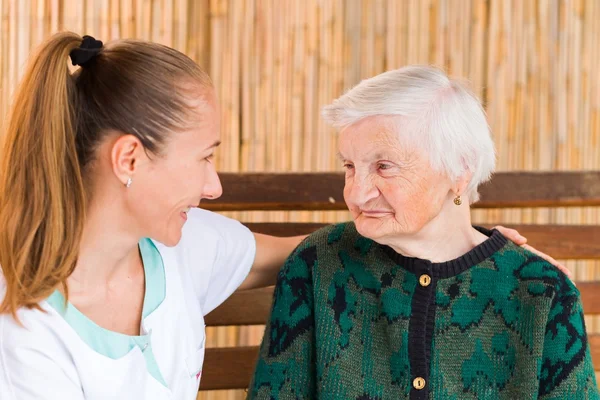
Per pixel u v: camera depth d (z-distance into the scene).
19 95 1.28
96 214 1.32
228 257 1.60
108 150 1.28
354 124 1.42
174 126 1.28
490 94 2.79
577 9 2.80
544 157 2.83
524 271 1.49
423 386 1.46
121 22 2.54
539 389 1.47
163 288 1.45
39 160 1.26
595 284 2.17
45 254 1.27
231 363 2.01
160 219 1.33
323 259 1.56
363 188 1.42
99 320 1.38
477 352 1.48
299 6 2.65
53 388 1.28
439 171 1.42
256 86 2.66
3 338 1.27
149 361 1.39
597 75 2.83
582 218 2.88
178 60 1.32
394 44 2.72
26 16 2.45
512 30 2.78
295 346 1.54
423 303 1.48
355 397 1.49
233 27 2.62
